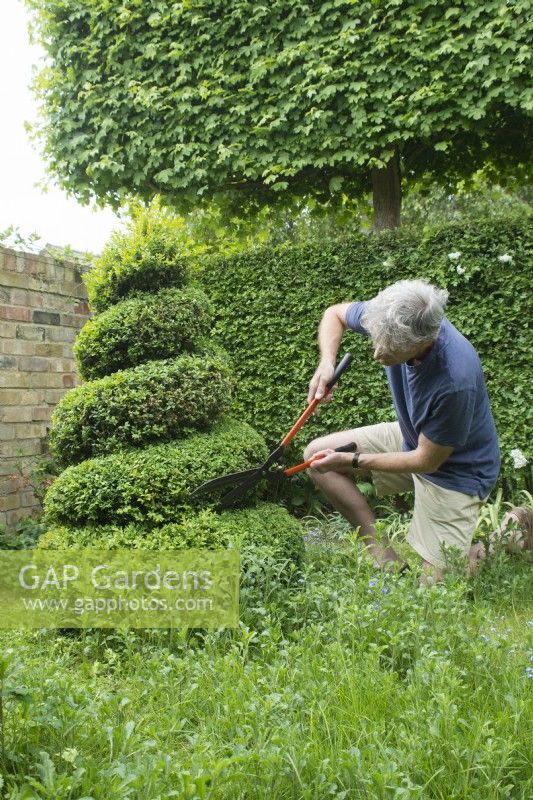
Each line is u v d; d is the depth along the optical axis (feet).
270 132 17.74
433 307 8.40
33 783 4.57
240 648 7.90
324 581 9.07
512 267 15.48
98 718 6.00
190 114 17.74
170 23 18.16
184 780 4.81
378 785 4.72
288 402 17.71
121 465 9.80
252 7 17.24
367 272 16.90
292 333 17.72
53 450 10.78
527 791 5.23
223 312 18.30
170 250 11.87
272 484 17.51
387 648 7.41
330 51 16.67
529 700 6.06
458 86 15.88
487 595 10.14
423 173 20.56
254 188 19.80
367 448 11.28
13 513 14.40
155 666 6.96
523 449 15.46
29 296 15.07
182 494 9.70
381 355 8.69
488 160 20.08
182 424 10.64
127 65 18.13
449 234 15.97
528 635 7.75
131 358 11.09
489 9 15.31
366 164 18.95
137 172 18.48
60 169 19.30
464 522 10.41
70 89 18.81
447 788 5.18
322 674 6.69
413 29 15.87
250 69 17.44
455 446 9.37
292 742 5.37
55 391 15.79
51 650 7.94
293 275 17.66
